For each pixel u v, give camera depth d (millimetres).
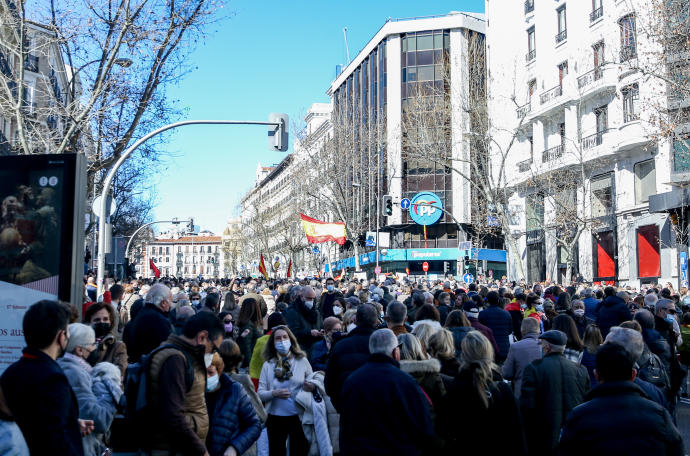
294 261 56375
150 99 16109
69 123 15414
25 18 14336
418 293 11328
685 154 27766
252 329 9570
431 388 5574
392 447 4508
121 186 31406
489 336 8789
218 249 199625
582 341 7953
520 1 42219
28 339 3893
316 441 6836
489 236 59344
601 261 34500
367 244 38312
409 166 57188
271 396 6996
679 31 21766
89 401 4953
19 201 5785
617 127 32281
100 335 7023
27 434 3666
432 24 60656
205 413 4789
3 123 21531
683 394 13219
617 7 32375
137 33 14625
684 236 27797
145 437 4492
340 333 8047
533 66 40656
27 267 5688
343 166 45625
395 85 61469
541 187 35469
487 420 4883
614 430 3951
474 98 36688
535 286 18156
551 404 6023
